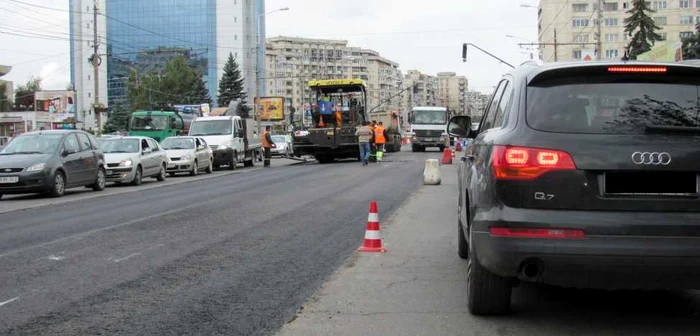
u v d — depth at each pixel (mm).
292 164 35812
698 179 4422
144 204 15000
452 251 8562
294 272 7398
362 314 5668
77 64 100688
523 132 4688
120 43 102562
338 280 6949
